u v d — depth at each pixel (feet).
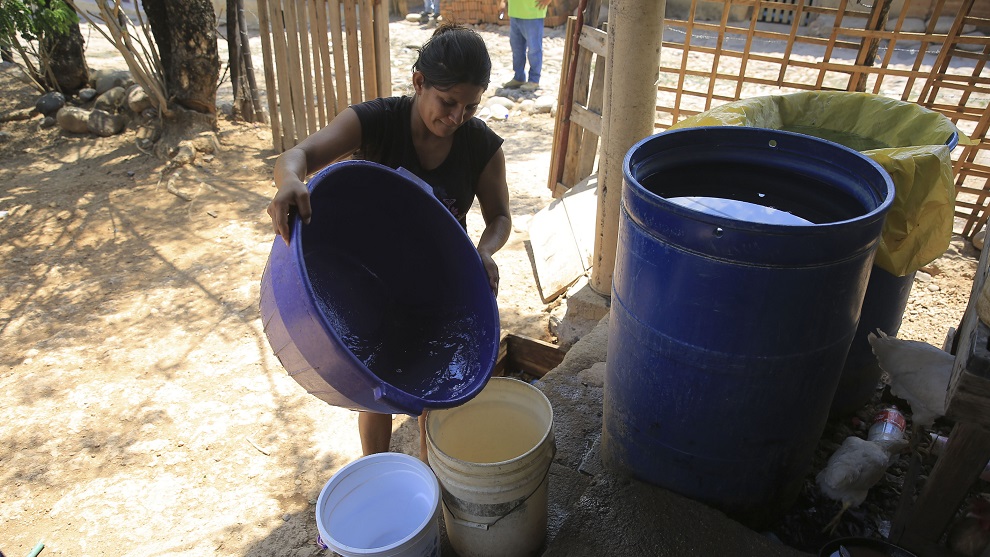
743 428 6.04
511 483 5.91
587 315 11.94
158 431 10.78
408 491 6.52
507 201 7.36
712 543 6.32
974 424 5.00
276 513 9.27
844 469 6.73
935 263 13.55
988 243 6.81
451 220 6.24
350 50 19.38
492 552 6.49
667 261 5.58
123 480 9.87
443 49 5.55
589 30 15.40
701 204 6.70
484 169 7.06
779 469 6.45
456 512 6.28
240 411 11.22
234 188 19.80
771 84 13.97
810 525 7.24
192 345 12.90
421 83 5.90
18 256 16.20
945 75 12.93
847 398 8.55
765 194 7.00
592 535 6.47
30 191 19.45
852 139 9.18
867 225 5.19
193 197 19.21
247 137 23.24
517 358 11.69
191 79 21.77
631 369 6.42
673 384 6.07
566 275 13.88
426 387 5.96
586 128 16.40
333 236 6.60
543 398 6.53
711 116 8.55
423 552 5.90
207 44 21.52
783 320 5.40
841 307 5.56
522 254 15.89
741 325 5.46
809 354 5.66
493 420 7.03
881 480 7.76
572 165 17.51
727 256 5.22
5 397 11.51
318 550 8.63
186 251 16.38
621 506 6.72
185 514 9.29
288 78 21.17
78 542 8.89
